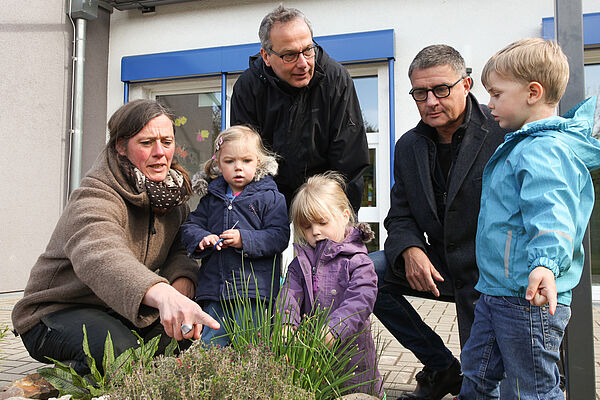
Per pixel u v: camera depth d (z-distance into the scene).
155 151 2.54
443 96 2.43
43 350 2.45
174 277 2.70
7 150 6.84
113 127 2.57
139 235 2.61
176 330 1.86
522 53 1.97
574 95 1.89
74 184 7.59
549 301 1.54
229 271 2.56
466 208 2.46
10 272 6.85
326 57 3.03
